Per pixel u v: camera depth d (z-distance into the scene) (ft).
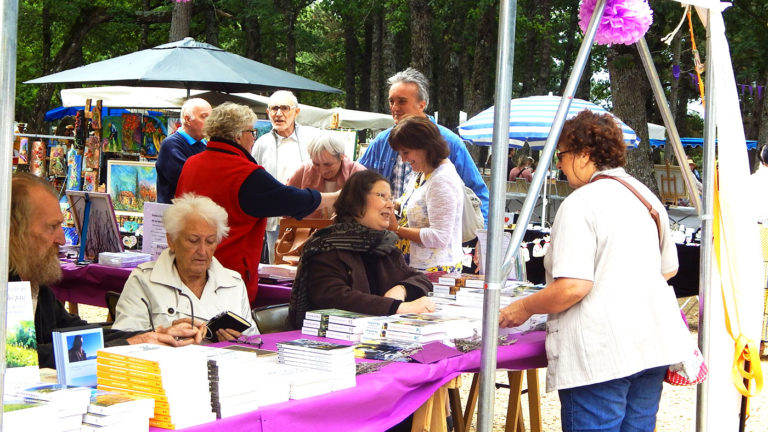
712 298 12.72
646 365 10.43
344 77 134.21
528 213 10.64
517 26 92.68
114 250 19.39
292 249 18.17
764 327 25.79
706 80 12.84
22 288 8.38
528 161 65.62
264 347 11.31
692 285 28.07
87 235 19.61
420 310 13.07
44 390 7.36
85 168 31.83
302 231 18.33
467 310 13.19
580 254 10.48
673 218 40.11
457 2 90.27
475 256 17.97
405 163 19.22
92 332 8.73
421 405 10.66
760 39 66.18
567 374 10.66
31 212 10.44
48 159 38.50
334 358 9.17
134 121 32.68
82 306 31.12
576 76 11.27
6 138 6.02
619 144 11.16
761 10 64.34
